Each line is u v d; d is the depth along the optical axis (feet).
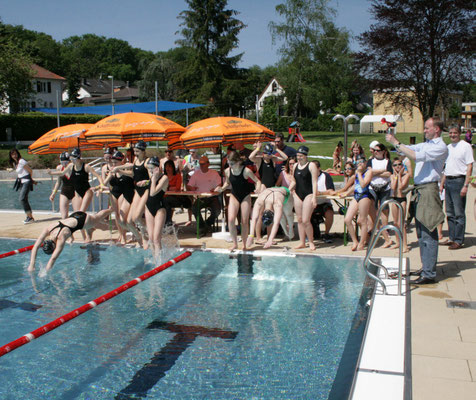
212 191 28.76
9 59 132.98
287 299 17.66
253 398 10.77
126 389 11.49
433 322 14.35
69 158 26.81
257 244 26.78
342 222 33.09
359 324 14.89
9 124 136.36
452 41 91.66
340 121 180.04
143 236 26.00
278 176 28.25
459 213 23.49
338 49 146.00
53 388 11.60
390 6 96.27
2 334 14.82
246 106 196.75
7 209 44.11
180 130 30.58
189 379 11.85
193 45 170.60
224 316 16.11
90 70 341.21
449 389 10.46
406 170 24.00
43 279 20.65
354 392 10.21
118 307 17.15
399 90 104.83
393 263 21.43
